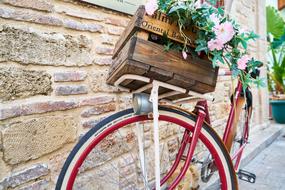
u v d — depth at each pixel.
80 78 1.48
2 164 1.12
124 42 1.04
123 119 1.18
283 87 5.56
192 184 1.67
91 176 1.50
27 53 1.24
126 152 1.71
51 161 1.31
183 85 1.03
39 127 1.27
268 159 3.03
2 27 1.16
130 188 1.72
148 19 0.92
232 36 0.96
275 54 5.78
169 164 1.96
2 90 1.14
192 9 0.93
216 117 2.76
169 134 2.01
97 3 1.56
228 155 1.28
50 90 1.33
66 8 1.42
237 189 1.28
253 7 3.99
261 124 4.28
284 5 7.46
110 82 1.27
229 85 3.01
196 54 1.01
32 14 1.27
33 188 1.23
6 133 1.14
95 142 1.14
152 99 1.02
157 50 0.94
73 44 1.45
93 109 1.54
